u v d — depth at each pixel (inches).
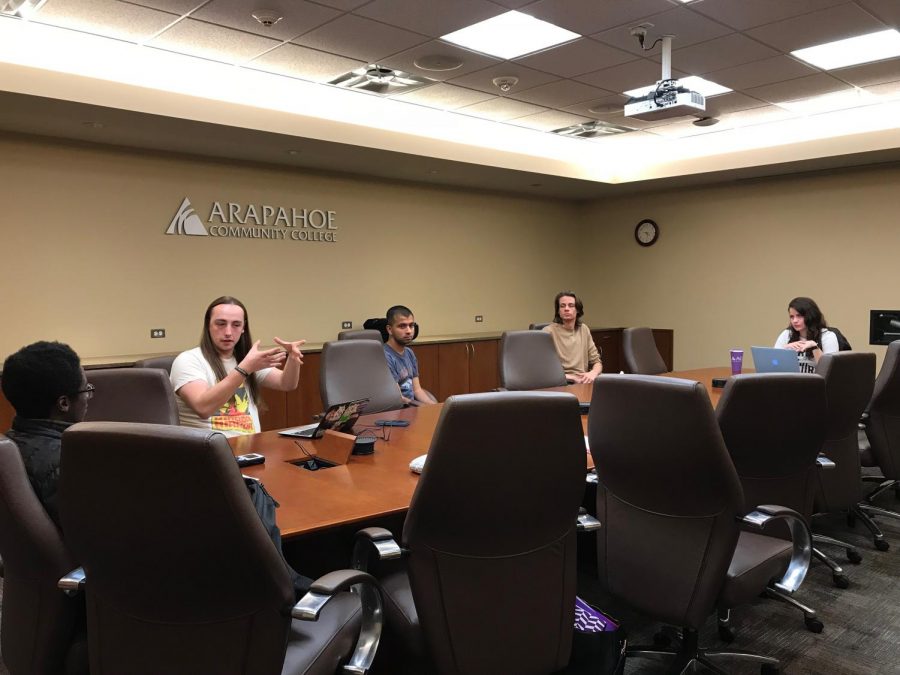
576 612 77.5
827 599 111.7
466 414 57.9
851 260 260.7
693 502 73.7
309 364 225.1
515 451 59.5
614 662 72.7
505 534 62.3
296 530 67.6
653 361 205.3
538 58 173.0
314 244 248.1
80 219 197.2
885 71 187.5
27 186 188.2
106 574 52.9
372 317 265.6
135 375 101.7
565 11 143.6
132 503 49.0
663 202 314.8
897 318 250.1
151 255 210.5
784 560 82.5
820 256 268.7
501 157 249.0
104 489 49.4
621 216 330.6
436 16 145.1
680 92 153.9
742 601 77.9
